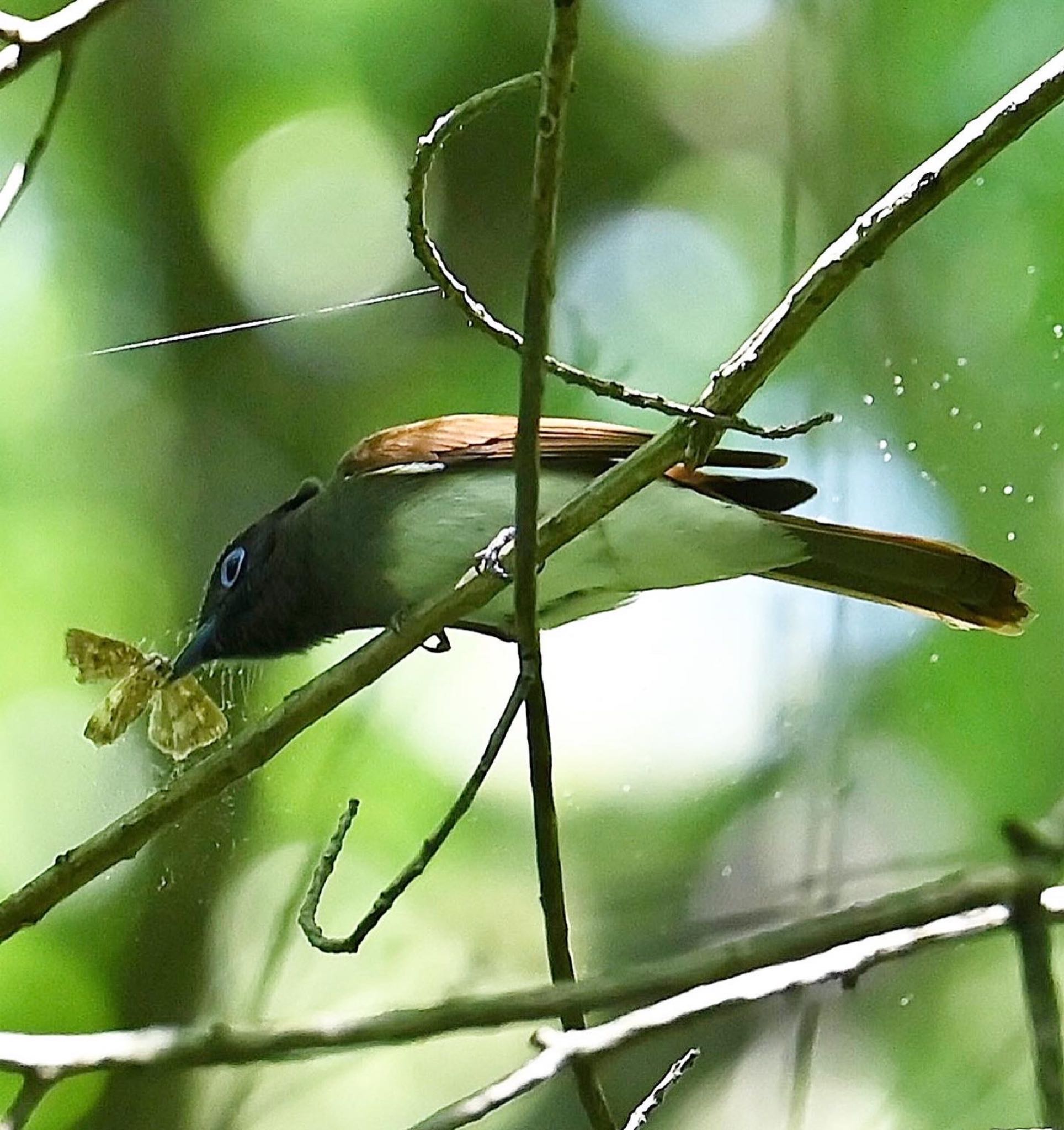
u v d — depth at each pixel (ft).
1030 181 37.42
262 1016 28.55
